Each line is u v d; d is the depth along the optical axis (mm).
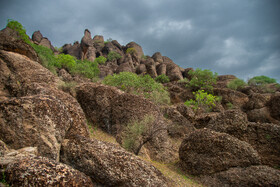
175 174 11352
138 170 7766
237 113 14898
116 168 7539
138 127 13289
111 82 26594
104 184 7547
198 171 11672
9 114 7000
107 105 16500
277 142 13164
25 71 16188
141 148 13914
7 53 16375
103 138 14164
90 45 78438
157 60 81750
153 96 24500
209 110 27500
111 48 86000
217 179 10828
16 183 4867
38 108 7492
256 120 27109
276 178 9453
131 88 26469
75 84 18859
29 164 5289
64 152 8094
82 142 8227
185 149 12695
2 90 14258
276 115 25469
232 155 11172
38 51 34562
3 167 5230
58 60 38906
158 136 14969
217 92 34906
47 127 7430
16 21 30641
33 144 6957
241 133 14234
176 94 36562
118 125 15211
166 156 14289
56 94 11773
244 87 38719
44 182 5062
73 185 5555
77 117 10508
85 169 7629
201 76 38656
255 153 11219
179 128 18453
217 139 11703
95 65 56969
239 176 10289
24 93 12531
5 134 6766
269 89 38156
